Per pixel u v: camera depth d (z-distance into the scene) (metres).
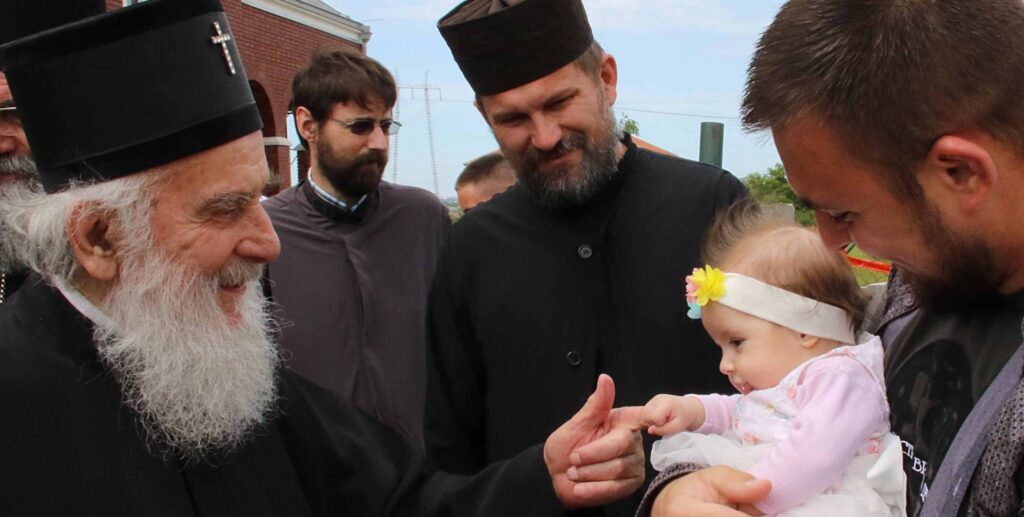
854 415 1.50
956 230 1.12
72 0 2.02
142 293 1.58
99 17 1.54
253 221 1.67
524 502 1.77
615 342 2.26
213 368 1.61
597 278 2.29
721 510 1.38
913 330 1.45
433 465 2.42
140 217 1.57
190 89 1.57
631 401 2.21
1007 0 1.08
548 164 2.27
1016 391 1.09
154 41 1.55
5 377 1.46
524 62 2.15
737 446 1.65
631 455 1.73
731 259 1.84
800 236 1.79
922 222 1.14
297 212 3.76
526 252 2.35
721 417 1.79
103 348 1.57
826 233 1.32
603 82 2.41
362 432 1.97
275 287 3.59
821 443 1.48
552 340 2.28
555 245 2.33
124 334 1.59
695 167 2.40
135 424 1.58
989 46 1.05
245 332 1.73
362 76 3.62
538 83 2.16
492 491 1.81
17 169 2.29
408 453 1.99
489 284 2.36
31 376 1.49
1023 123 1.05
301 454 1.83
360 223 3.79
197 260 1.61
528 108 2.19
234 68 1.64
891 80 1.07
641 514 1.61
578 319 2.27
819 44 1.13
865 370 1.55
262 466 1.72
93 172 1.56
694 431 1.78
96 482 1.49
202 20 1.59
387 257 3.79
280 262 3.64
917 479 1.34
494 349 2.33
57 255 1.57
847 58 1.10
